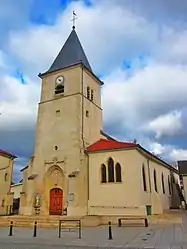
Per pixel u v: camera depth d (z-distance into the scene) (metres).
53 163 27.81
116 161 24.94
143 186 24.67
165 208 32.53
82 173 25.88
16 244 12.25
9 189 32.78
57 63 33.34
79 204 24.73
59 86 31.23
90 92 32.06
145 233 15.30
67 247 11.37
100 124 32.88
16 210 36.78
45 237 14.61
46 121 30.34
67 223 20.53
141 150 25.67
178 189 41.75
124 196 23.53
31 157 29.45
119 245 11.64
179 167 40.38
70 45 34.38
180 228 17.25
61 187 26.81
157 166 32.25
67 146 27.72
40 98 31.91
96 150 26.16
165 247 10.86
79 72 30.52
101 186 24.80
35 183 27.98
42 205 26.86
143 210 22.52
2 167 32.31
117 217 21.25
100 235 14.97
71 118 28.73
